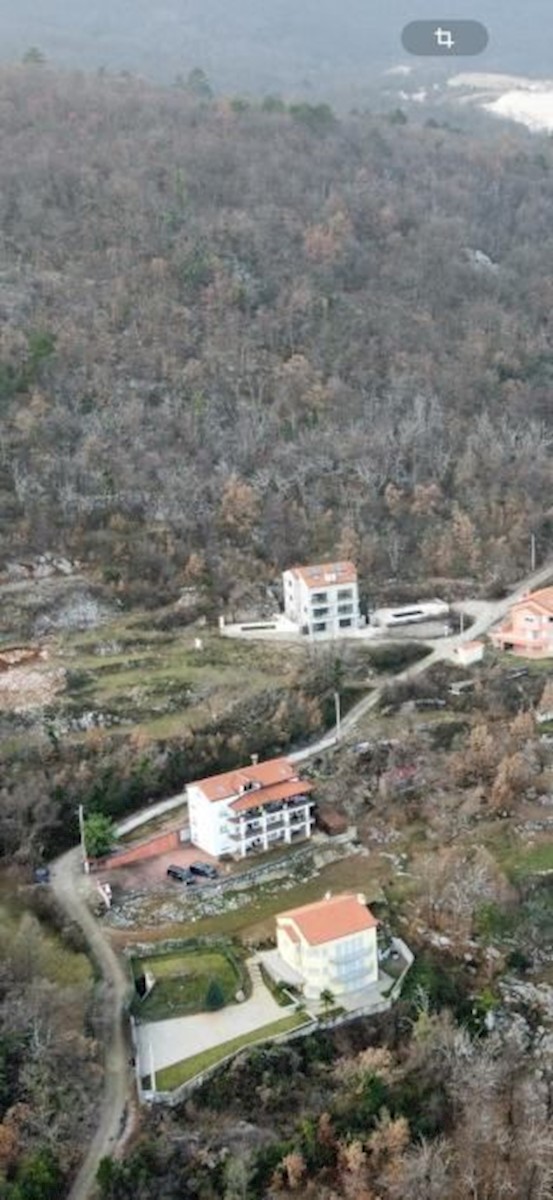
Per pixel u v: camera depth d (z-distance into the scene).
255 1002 81.94
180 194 194.75
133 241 183.00
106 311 168.12
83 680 118.56
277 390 162.12
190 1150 70.62
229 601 136.62
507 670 127.00
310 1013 80.56
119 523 138.62
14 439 143.62
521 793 109.25
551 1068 82.25
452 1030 80.19
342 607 134.62
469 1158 73.75
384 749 113.44
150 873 97.56
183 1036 78.50
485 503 154.50
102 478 142.00
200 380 160.12
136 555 136.38
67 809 102.25
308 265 189.12
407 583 144.62
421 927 91.31
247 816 99.62
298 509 148.00
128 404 152.88
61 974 82.75
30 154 198.62
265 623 134.50
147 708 114.25
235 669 122.56
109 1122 72.12
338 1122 72.94
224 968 85.12
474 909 92.38
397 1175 69.75
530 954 91.44
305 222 199.75
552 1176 73.19
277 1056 76.94
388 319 182.12
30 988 78.12
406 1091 75.88
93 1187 67.94
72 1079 73.88
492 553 149.38
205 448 151.25
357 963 83.25
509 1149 75.25
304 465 152.75
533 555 150.62
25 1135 69.88
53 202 189.88
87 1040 76.12
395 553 146.12
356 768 111.12
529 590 146.00
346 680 124.81
